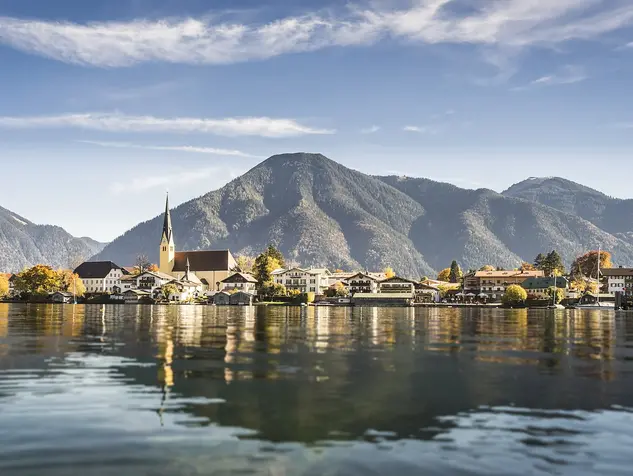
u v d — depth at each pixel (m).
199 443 22.75
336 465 20.53
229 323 97.06
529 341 64.81
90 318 111.38
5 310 156.38
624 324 106.75
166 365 41.91
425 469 20.20
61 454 21.39
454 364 43.88
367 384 34.81
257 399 30.33
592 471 20.17
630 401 30.53
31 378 36.03
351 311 177.50
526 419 26.66
